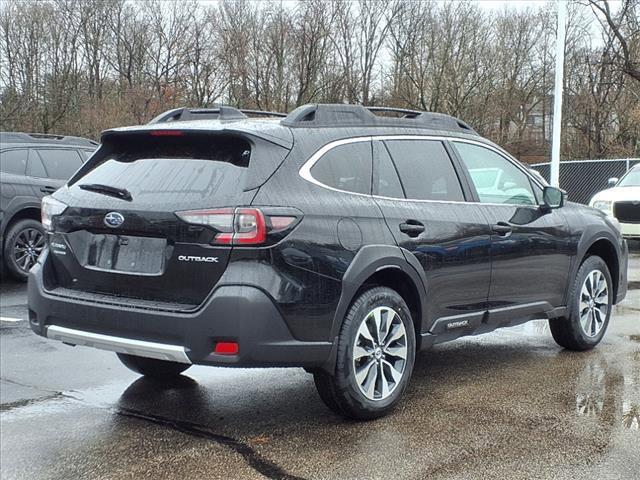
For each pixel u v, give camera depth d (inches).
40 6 1418.6
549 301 222.7
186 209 149.3
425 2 1409.9
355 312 162.2
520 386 197.3
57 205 172.7
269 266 147.0
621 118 1282.0
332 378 160.6
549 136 1521.9
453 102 1393.9
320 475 138.9
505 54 1477.6
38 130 1337.4
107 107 1192.8
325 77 1373.0
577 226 232.2
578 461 144.6
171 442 156.9
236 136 156.8
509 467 141.8
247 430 163.8
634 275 424.8
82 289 165.6
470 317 194.5
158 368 204.2
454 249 186.9
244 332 143.5
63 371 214.7
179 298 150.5
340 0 1376.7
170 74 1443.2
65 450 152.6
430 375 209.5
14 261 367.6
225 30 1360.7
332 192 163.6
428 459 146.0
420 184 186.9
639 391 192.2
